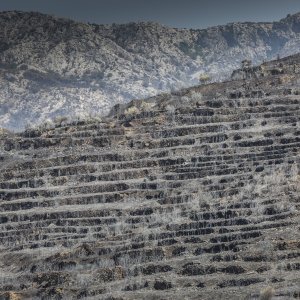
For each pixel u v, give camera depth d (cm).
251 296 19550
